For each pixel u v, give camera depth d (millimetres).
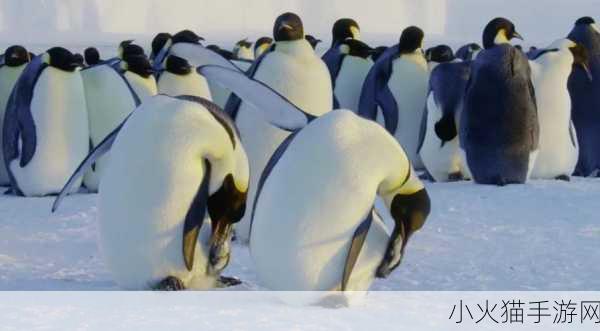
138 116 17281
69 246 22469
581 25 36781
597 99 36312
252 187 22281
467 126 32375
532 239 23297
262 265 16828
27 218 26516
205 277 17641
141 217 17031
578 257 21359
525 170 32344
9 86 34656
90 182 31656
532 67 33375
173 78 31172
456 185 32438
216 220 17328
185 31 38312
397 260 16609
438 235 23688
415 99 36281
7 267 20141
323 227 16188
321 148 16203
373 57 44031
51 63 30875
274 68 22406
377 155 16141
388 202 16719
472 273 19719
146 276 17375
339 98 39469
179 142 16891
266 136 22125
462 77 33312
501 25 32312
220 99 35688
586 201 28703
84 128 31328
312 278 16438
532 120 32062
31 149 30859
